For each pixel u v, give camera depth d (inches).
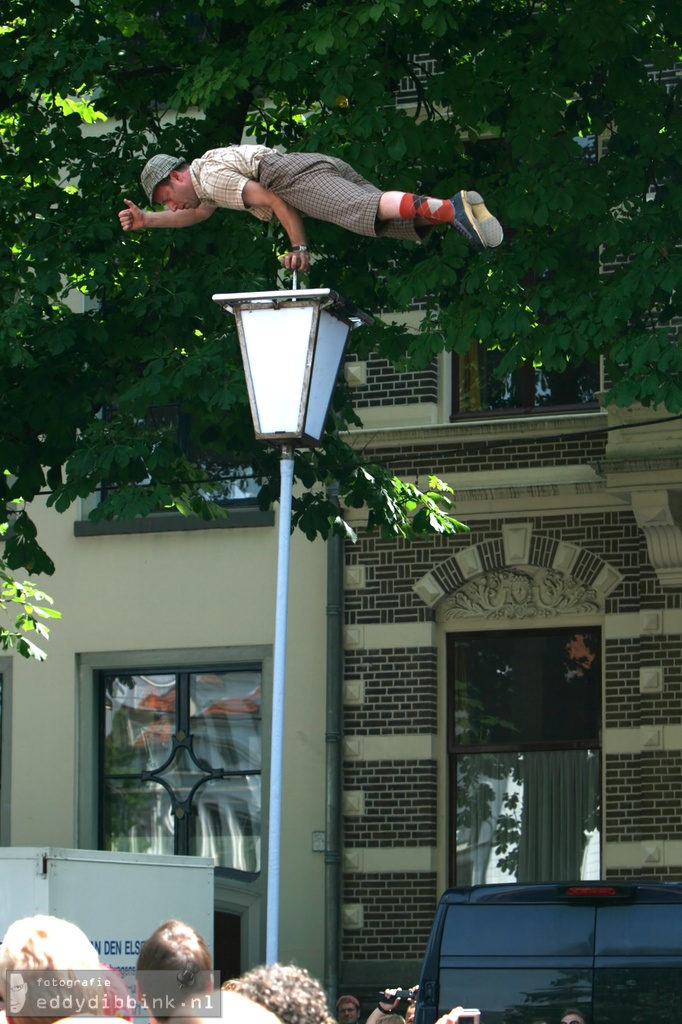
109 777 815.1
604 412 729.6
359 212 335.9
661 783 697.6
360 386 766.5
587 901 444.5
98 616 818.8
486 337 535.8
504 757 742.5
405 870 736.3
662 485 679.1
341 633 759.1
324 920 743.7
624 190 546.0
